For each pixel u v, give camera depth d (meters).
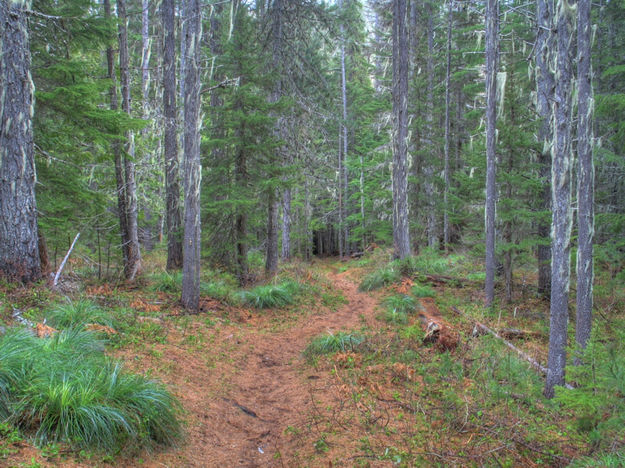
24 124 6.98
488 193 11.29
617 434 4.12
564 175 6.17
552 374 6.25
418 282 14.38
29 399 3.59
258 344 8.41
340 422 4.92
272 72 13.12
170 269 12.64
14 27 6.75
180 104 14.13
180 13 13.49
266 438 4.87
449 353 7.14
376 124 22.88
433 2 20.44
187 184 9.02
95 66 11.20
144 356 6.02
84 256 11.04
